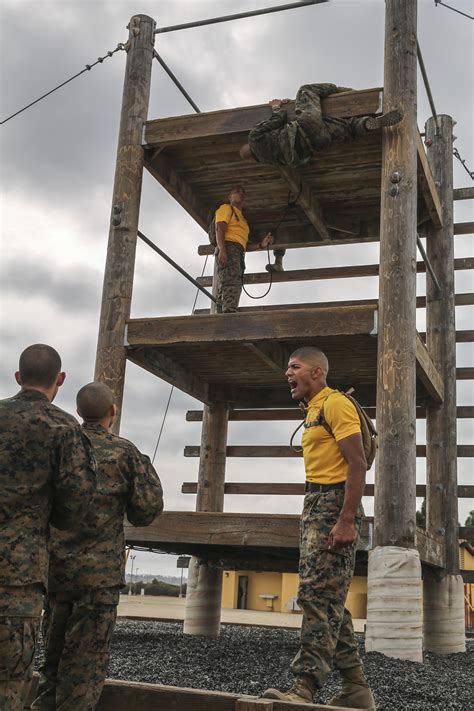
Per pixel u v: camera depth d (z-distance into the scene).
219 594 11.63
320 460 4.32
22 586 3.44
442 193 12.31
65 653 3.97
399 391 8.27
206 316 9.26
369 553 7.96
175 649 8.45
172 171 10.66
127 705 3.99
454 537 11.14
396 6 9.35
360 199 11.05
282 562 11.19
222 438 12.46
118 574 4.11
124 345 9.48
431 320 11.88
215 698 3.81
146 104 10.23
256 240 12.09
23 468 3.56
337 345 9.79
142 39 10.38
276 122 9.09
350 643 4.29
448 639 10.72
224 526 8.46
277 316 8.97
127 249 9.76
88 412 4.40
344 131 8.98
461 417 12.42
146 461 4.33
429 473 11.47
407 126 9.03
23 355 3.86
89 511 4.07
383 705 5.34
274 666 7.18
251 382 12.05
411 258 8.70
